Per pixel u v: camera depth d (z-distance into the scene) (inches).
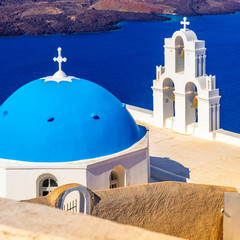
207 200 717.3
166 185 705.0
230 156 1172.5
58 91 868.0
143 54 5861.2
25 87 903.7
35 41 6505.9
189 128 1299.2
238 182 1035.3
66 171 795.4
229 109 3184.1
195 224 717.3
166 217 702.5
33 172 798.5
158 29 7500.0
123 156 845.8
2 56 5580.7
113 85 4264.3
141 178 887.1
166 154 1188.5
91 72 4918.8
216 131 1269.7
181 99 1284.4
